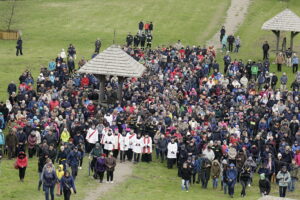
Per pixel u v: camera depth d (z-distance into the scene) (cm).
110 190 7619
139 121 9094
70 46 13012
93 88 10869
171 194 7631
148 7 18012
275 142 8931
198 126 8925
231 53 14538
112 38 15650
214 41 15500
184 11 17650
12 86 10269
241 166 8319
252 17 17200
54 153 7725
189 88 11088
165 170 8594
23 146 8469
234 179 7650
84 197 7294
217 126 8956
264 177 7669
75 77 11006
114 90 10425
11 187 7469
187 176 7788
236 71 12112
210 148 8206
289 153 8412
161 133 8912
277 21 13925
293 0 18575
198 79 11606
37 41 15288
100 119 8938
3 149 8650
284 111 9725
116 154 8738
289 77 12962
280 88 12075
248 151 8600
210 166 8025
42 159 7538
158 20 16962
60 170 7156
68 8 18000
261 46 15162
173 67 12006
